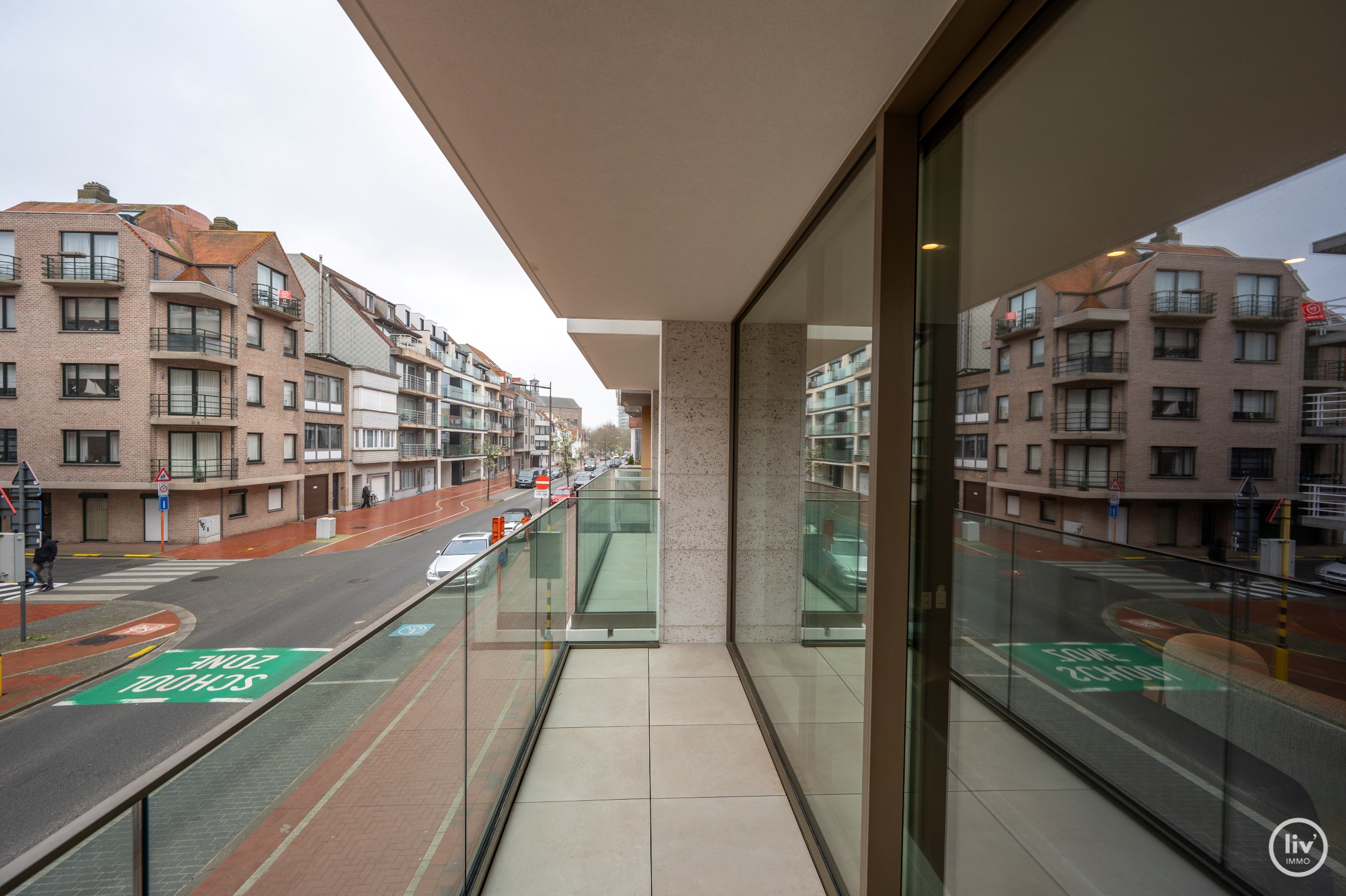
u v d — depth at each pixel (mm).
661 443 4781
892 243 1659
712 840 2463
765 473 3613
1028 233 1146
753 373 4039
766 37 1445
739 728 3422
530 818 2596
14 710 6633
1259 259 646
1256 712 637
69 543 17406
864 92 1667
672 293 3977
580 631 4836
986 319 1292
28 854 604
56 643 9117
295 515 22688
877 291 1660
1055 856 1023
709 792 2801
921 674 1588
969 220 1396
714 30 1431
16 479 9242
